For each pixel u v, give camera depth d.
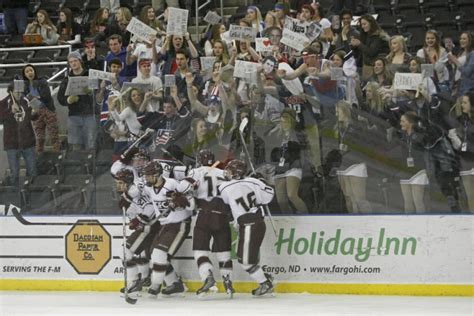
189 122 38.88
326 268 38.03
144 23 46.12
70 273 40.44
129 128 39.34
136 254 38.34
